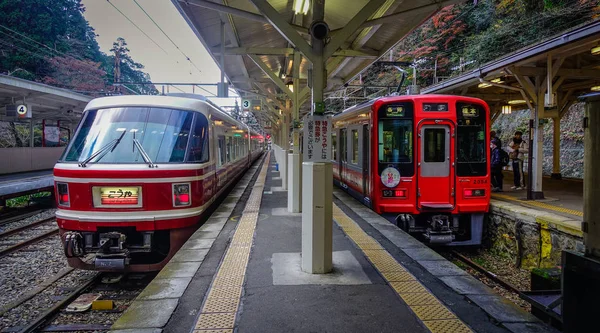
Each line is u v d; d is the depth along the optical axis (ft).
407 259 15.76
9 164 58.13
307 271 14.07
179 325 10.23
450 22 79.30
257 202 30.17
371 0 13.39
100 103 20.92
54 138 76.02
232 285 12.89
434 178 24.13
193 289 12.69
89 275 19.52
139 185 17.85
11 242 26.16
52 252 23.79
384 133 24.57
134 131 19.67
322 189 13.74
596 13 49.83
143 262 19.84
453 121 23.91
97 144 19.16
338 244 17.95
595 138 7.59
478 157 24.31
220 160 28.71
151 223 17.94
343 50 31.17
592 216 7.65
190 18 21.62
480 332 9.74
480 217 24.68
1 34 95.55
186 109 21.35
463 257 25.32
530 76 28.76
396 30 26.84
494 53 64.54
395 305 11.34
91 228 17.70
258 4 12.98
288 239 18.97
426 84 81.41
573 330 7.94
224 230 20.89
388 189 24.29
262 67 30.01
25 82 46.34
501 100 41.65
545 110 28.94
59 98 55.57
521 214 23.70
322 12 13.62
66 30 117.60
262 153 175.94
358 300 11.69
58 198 18.40
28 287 18.19
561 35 22.35
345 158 35.58
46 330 13.70
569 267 8.05
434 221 23.72
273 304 11.43
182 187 18.84
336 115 40.75
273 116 76.59
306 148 13.96
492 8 70.79
